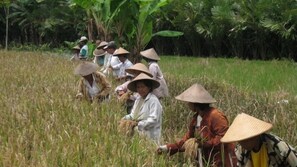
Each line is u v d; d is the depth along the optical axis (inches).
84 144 218.7
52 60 737.0
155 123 243.1
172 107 351.3
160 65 697.0
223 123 205.0
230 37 900.0
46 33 1162.6
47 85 422.0
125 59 388.8
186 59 824.9
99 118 274.4
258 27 851.4
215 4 920.9
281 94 404.8
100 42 523.5
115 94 338.3
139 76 243.8
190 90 211.9
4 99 352.2
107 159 207.8
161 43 1048.2
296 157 165.8
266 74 567.8
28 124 265.0
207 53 982.4
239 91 421.4
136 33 499.5
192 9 939.3
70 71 550.6
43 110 301.9
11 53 912.3
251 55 912.9
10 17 1189.7
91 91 312.5
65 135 236.8
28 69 578.6
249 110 350.0
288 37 808.9
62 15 1138.0
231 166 205.9
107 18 491.2
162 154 218.7
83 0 500.7
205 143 205.0
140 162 199.9
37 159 205.6
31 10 1188.5
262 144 168.1
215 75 553.0
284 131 280.2
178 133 276.5
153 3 492.7
